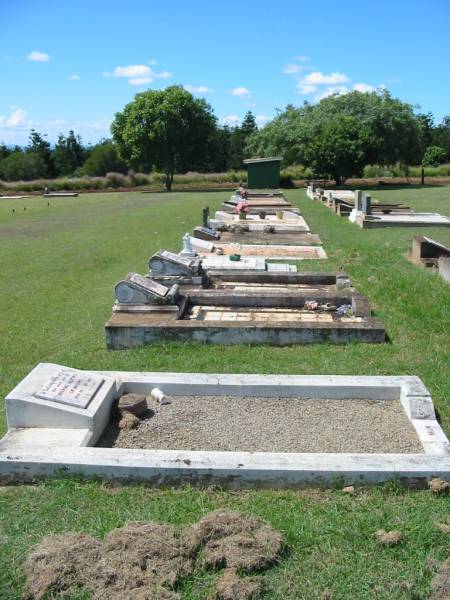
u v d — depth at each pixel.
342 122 38.28
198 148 46.50
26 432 4.89
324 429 5.11
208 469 4.20
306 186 42.75
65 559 3.48
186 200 33.75
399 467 4.17
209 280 11.02
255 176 41.09
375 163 40.88
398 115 39.94
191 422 5.28
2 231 21.16
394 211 22.81
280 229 18.61
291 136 42.50
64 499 4.14
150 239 17.52
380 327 7.34
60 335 8.18
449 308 8.78
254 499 4.10
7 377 6.62
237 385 5.70
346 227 19.69
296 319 8.55
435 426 4.99
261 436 5.01
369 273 11.69
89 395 5.16
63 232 20.44
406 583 3.34
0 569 3.52
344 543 3.68
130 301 8.52
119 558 3.48
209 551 3.57
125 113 45.31
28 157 62.38
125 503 4.09
